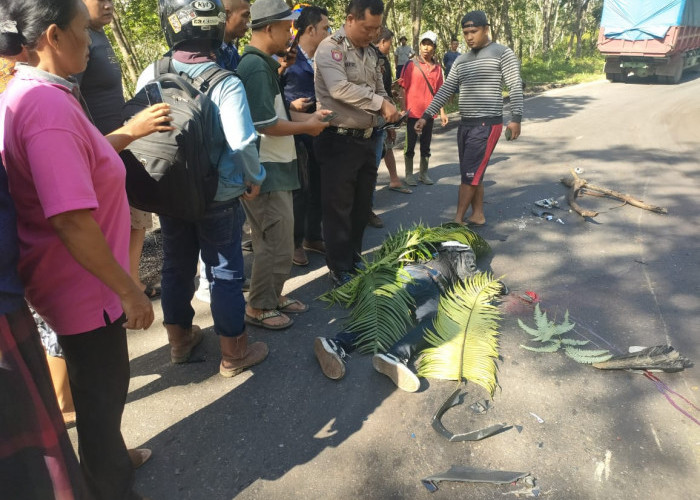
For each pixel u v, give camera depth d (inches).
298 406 104.9
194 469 90.5
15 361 54.0
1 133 58.7
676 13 656.4
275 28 111.5
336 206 143.6
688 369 114.5
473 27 173.5
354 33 132.6
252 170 97.1
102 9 111.3
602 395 107.2
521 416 101.7
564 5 1423.5
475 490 85.4
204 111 88.7
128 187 90.4
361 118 135.8
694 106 495.5
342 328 131.3
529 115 462.3
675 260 166.2
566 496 84.0
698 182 250.7
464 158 185.3
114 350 71.7
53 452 58.7
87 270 61.8
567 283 152.4
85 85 113.2
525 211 212.1
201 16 91.0
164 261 111.2
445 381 111.4
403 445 94.6
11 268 54.6
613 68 741.9
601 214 208.1
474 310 126.3
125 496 79.0
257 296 128.9
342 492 85.6
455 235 150.7
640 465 89.9
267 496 85.1
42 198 57.3
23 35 58.5
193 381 113.0
